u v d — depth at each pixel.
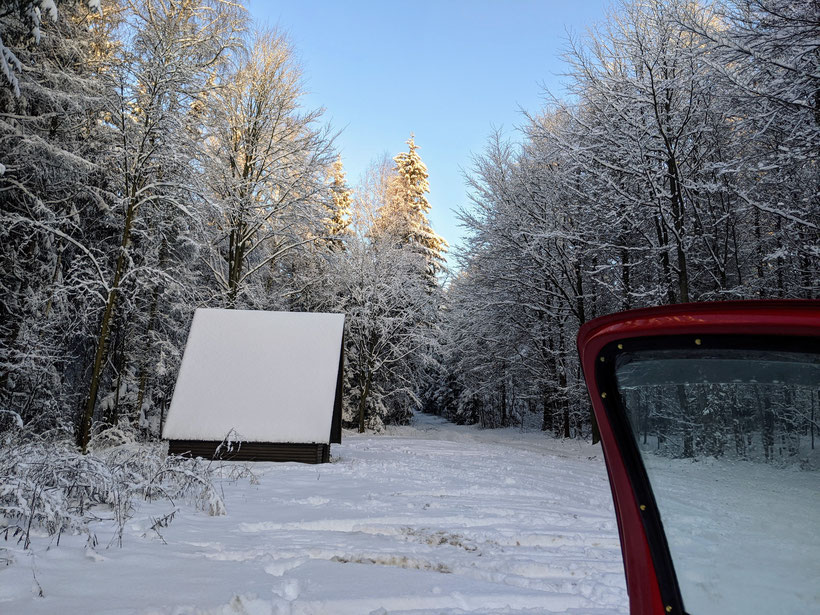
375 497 6.93
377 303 27.89
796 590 0.89
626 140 15.11
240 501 6.28
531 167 21.11
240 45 16.86
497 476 9.82
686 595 1.03
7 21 12.04
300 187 21.30
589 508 6.96
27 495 4.16
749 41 10.49
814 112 10.25
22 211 13.75
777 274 15.52
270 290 24.20
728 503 0.96
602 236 18.73
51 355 14.12
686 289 14.07
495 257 22.31
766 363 0.88
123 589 3.07
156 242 15.73
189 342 13.39
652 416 1.06
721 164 12.14
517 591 3.39
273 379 12.66
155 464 6.11
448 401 41.06
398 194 35.94
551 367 24.61
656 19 14.08
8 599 2.83
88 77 14.31
